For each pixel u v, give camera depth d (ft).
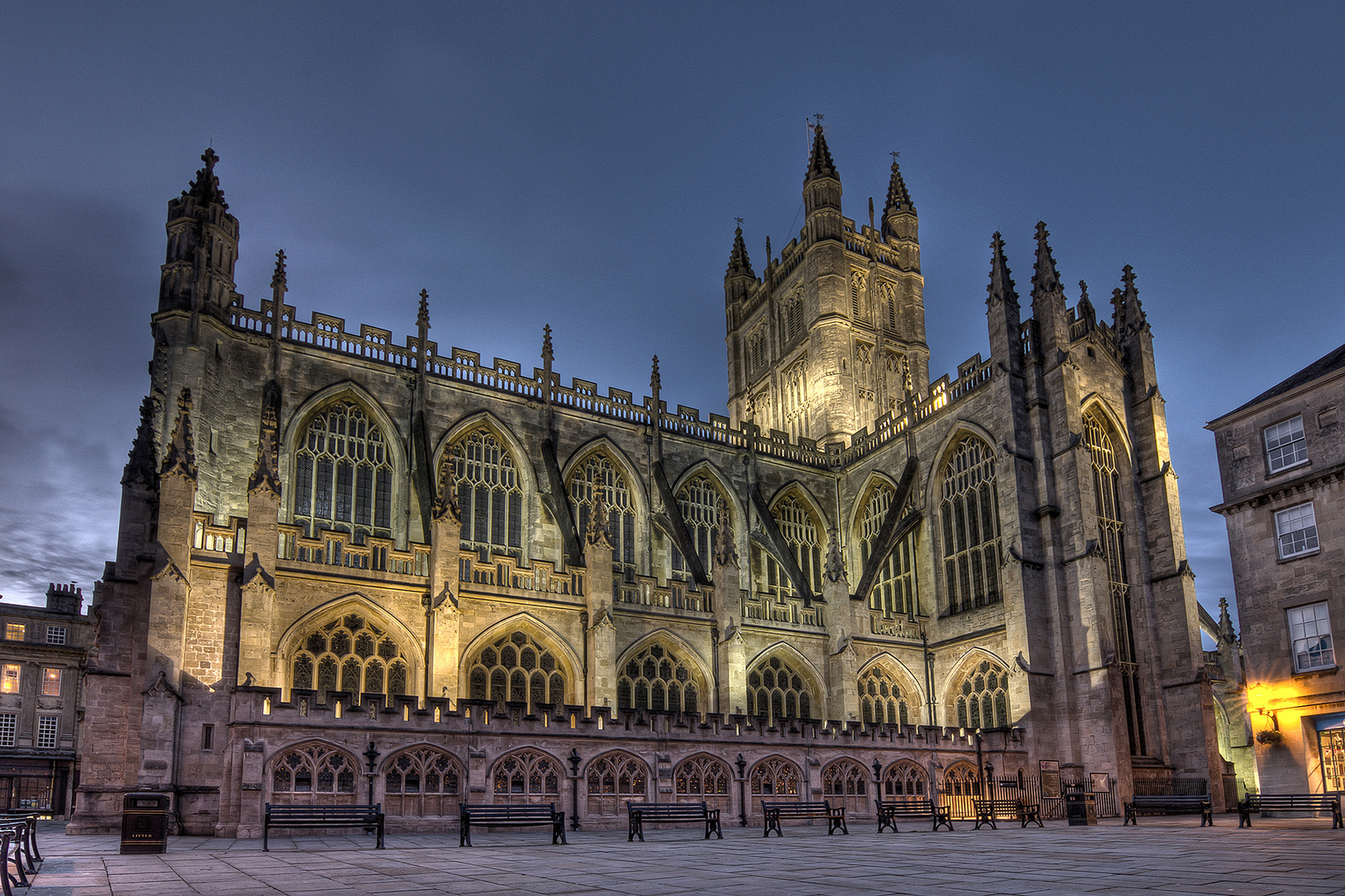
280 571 167.63
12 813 80.18
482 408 225.97
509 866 81.46
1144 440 227.61
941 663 230.27
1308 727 167.32
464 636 181.06
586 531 222.48
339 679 171.32
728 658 206.80
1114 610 213.87
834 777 169.58
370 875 74.23
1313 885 61.00
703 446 260.01
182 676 155.22
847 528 272.51
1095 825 151.12
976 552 227.81
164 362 187.93
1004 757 190.60
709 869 77.20
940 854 91.66
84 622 319.88
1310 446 173.17
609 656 189.57
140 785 145.79
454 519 181.37
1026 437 217.36
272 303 207.10
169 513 158.30
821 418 306.76
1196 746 203.21
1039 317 223.30
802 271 334.03
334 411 209.56
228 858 92.27
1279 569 174.50
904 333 334.85
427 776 137.28
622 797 150.82
